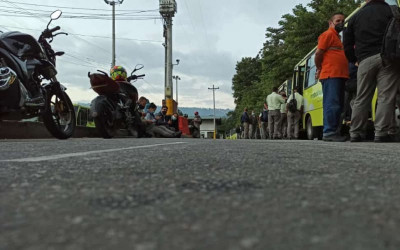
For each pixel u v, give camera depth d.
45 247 0.53
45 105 5.14
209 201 0.85
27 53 4.88
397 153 2.58
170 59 22.47
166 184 1.11
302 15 20.20
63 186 1.08
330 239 0.56
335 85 5.71
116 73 8.30
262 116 18.03
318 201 0.85
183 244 0.54
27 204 0.84
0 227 0.64
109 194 0.95
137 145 3.54
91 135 10.51
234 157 2.02
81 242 0.55
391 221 0.67
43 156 2.11
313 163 1.73
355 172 1.42
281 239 0.56
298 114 11.73
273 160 1.85
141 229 0.62
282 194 0.94
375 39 4.98
